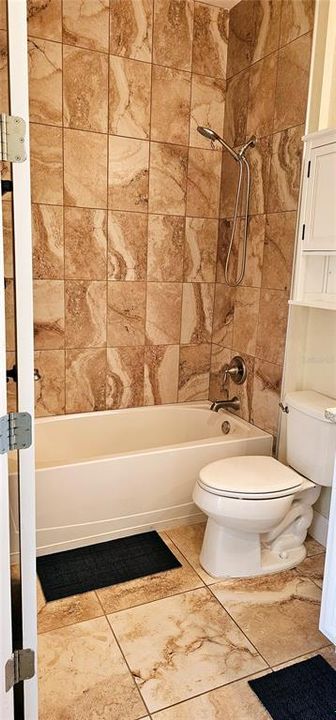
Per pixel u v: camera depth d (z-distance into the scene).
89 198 2.59
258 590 2.00
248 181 2.62
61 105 2.43
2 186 1.02
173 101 2.70
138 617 1.82
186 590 1.99
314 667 1.61
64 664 1.60
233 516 1.94
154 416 2.96
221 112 2.85
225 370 2.93
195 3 2.64
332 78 2.14
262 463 2.19
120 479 2.28
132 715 1.42
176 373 3.06
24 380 1.08
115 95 2.54
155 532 2.42
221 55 2.78
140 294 2.84
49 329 2.64
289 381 2.45
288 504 2.00
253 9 2.53
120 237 2.71
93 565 2.13
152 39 2.57
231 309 2.89
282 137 2.37
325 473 2.09
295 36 2.24
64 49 2.39
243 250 2.73
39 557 2.18
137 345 2.89
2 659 1.09
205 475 2.04
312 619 1.84
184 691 1.51
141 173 2.69
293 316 2.37
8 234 1.12
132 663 1.61
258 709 1.46
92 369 2.79
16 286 1.04
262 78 2.49
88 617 1.82
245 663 1.62
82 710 1.43
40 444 2.66
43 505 2.14
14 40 0.95
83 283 2.67
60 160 2.48
